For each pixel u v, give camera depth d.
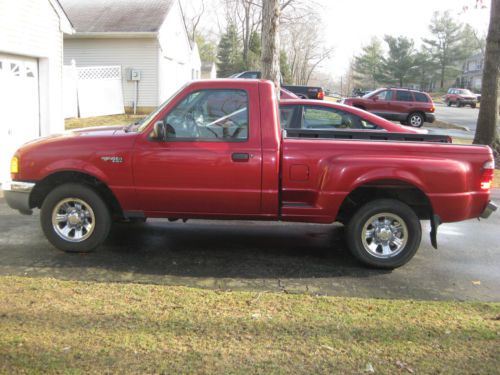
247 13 48.44
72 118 19.47
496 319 3.91
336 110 7.75
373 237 5.20
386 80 83.06
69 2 24.97
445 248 6.15
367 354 3.26
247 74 21.44
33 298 3.98
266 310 3.92
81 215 5.34
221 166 5.04
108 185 5.16
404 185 5.12
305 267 5.21
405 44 80.44
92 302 3.95
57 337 3.33
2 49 10.27
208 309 3.90
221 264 5.21
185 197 5.15
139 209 5.27
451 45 79.00
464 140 18.69
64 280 4.53
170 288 4.35
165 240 6.03
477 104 50.00
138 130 5.26
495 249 6.16
